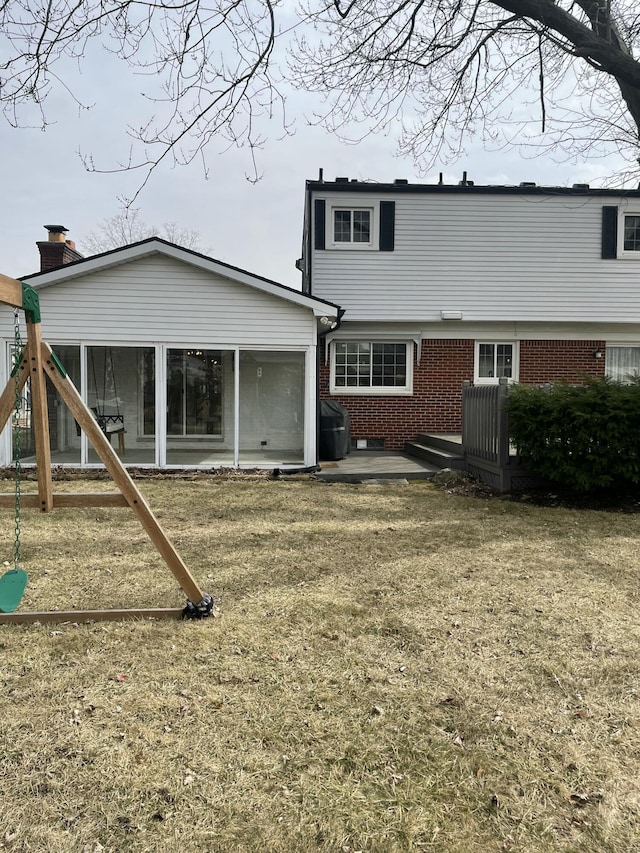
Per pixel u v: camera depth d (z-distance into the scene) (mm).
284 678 3254
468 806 2301
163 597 4492
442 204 13750
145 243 10305
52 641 3668
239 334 10836
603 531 6707
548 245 13898
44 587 4691
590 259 13961
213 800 2309
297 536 6379
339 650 3611
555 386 8883
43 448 4059
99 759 2535
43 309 10492
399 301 13742
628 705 3037
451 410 14133
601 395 8266
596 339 14328
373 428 14094
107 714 2877
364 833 2152
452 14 7633
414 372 14070
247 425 11172
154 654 3512
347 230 13781
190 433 11148
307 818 2221
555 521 7211
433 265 13773
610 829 2189
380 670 3367
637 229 14195
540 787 2414
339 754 2604
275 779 2438
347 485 9891
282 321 10891
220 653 3535
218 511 7695
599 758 2604
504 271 13867
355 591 4656
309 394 11047
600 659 3535
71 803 2275
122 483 4023
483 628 3973
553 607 4352
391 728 2803
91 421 4012
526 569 5258
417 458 12633
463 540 6242
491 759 2588
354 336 13883
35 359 4023
